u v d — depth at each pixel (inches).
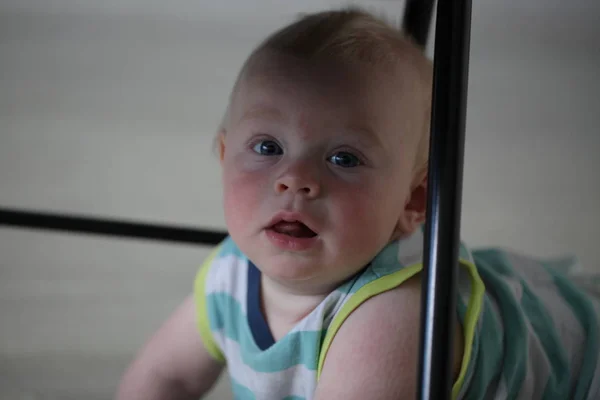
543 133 53.5
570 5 59.7
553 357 25.5
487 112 54.6
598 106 55.4
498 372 23.8
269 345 24.7
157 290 43.3
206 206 47.3
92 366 38.0
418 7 27.0
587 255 44.6
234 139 23.1
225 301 26.3
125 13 58.4
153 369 28.6
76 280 43.5
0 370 37.4
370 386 21.2
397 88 22.9
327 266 21.9
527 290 26.9
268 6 58.4
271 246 21.8
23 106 52.9
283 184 21.3
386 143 22.4
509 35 59.6
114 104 53.6
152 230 31.0
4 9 57.6
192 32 58.2
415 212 24.2
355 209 21.7
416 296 22.4
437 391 17.4
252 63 23.6
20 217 30.2
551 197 49.3
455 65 17.8
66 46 56.8
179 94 54.1
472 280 23.5
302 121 21.9
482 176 50.3
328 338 22.7
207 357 28.2
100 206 46.4
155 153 50.6
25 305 41.5
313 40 23.1
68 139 51.0
